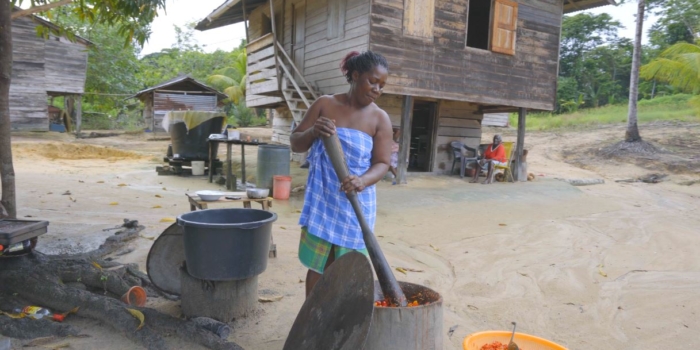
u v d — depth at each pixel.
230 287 3.09
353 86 2.52
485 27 15.33
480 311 4.00
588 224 7.71
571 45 40.56
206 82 34.78
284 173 9.51
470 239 6.46
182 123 11.58
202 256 2.86
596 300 4.39
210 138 10.57
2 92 3.79
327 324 2.23
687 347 3.51
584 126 21.66
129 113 32.78
